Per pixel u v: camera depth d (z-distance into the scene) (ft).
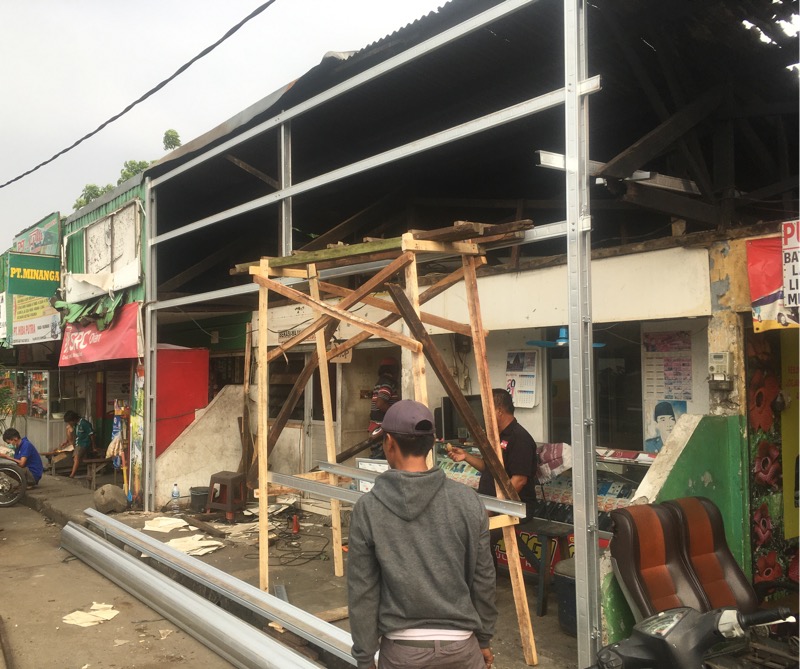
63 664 15.71
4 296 52.21
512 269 20.27
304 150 26.94
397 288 14.46
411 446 8.53
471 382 23.97
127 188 32.96
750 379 15.70
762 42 16.98
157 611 19.03
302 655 14.98
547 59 19.17
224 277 37.22
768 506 16.06
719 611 9.68
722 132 17.30
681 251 16.03
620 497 17.60
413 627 8.03
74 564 24.54
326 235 27.40
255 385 33.86
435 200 27.89
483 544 8.42
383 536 8.14
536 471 17.99
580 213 13.41
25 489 36.76
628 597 12.46
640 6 15.71
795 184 17.89
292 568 22.02
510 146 24.62
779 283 13.96
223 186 31.68
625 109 20.49
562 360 21.53
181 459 31.65
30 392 52.37
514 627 16.44
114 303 33.22
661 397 18.86
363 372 29.68
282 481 18.76
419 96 21.90
